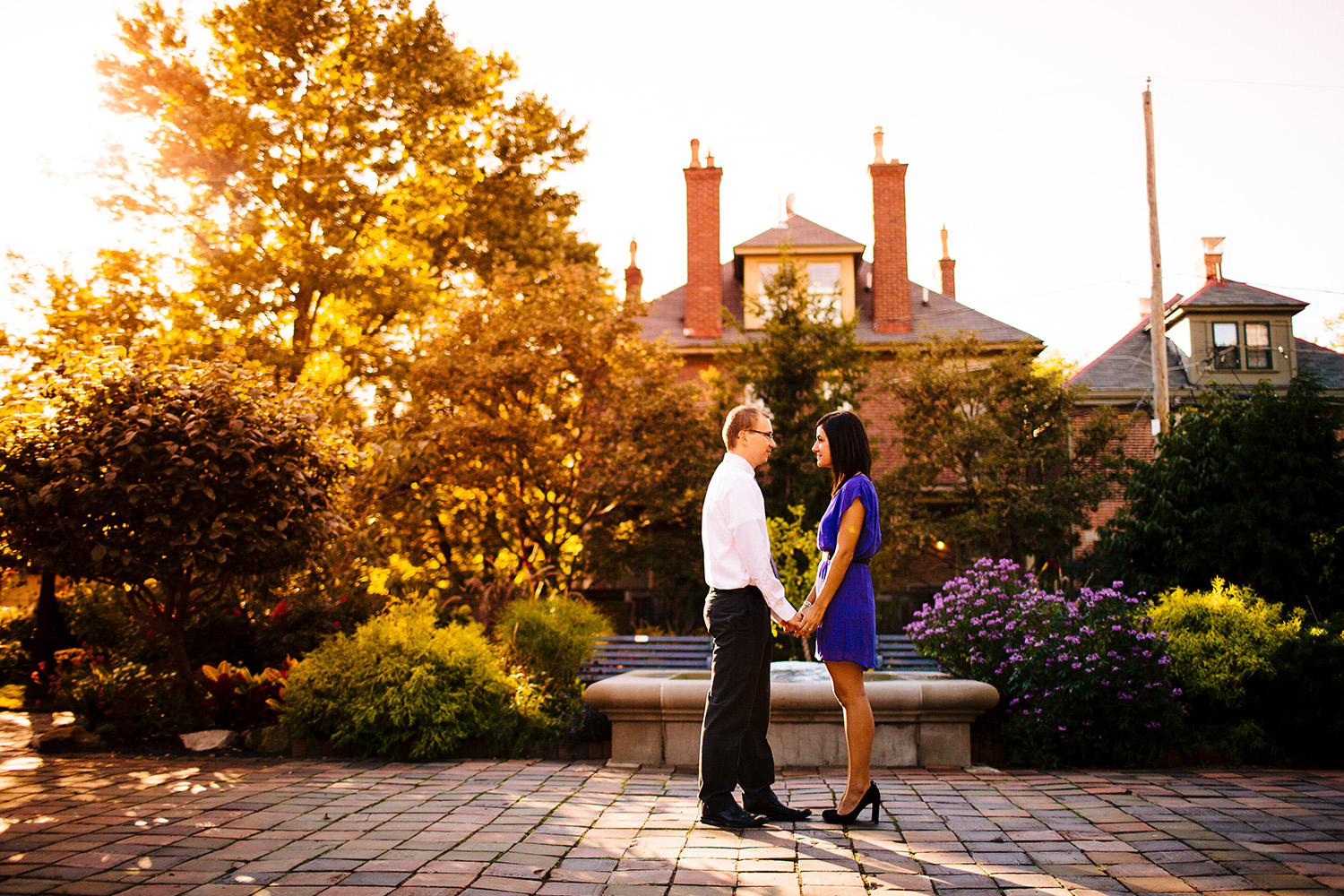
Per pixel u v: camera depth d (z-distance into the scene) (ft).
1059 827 12.11
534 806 13.89
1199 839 11.43
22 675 35.96
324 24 46.32
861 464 12.71
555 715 21.61
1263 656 19.75
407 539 42.29
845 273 71.05
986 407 50.67
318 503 22.71
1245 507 28.81
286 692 20.65
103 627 31.86
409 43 48.93
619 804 14.07
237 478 21.08
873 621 12.26
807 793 15.10
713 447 50.19
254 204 45.96
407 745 19.79
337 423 36.88
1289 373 67.05
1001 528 47.21
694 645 31.04
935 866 10.05
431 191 52.19
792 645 33.58
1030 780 16.49
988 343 62.95
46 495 19.51
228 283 44.47
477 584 31.58
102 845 11.32
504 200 56.18
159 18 45.55
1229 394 32.96
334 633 27.53
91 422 20.85
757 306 52.42
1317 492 29.17
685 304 71.92
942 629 22.40
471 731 20.06
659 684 18.69
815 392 50.34
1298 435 29.55
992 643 21.04
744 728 12.19
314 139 48.08
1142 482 32.96
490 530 46.34
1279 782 16.12
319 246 46.29
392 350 48.85
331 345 46.78
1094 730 18.75
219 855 10.81
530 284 48.73
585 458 44.62
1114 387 65.21
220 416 21.50
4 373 21.33
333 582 31.27
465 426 39.96
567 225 60.54
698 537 49.32
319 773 17.37
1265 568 28.37
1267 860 10.36
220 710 22.38
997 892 9.09
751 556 11.91
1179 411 35.58
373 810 13.56
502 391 44.16
